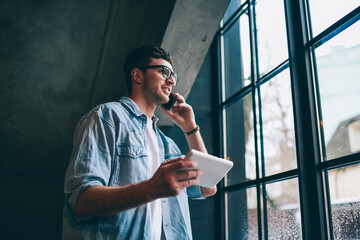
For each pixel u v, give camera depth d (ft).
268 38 9.75
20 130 12.72
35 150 13.20
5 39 11.27
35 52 11.66
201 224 10.74
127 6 10.93
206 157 3.26
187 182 3.13
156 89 4.87
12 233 12.42
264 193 8.90
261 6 10.32
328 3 7.73
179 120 5.45
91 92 12.76
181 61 10.46
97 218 3.54
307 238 7.00
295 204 7.72
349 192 6.45
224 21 12.70
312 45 8.07
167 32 9.91
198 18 9.75
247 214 9.62
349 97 6.74
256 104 9.82
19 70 11.79
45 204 13.15
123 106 4.50
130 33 11.43
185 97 11.30
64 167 13.73
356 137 6.48
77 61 12.05
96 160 3.68
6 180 12.91
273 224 8.37
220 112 11.89
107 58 11.87
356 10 6.79
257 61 10.16
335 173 6.87
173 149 5.32
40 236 12.73
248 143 10.10
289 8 8.77
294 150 7.98
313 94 7.82
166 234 4.25
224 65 12.30
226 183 11.02
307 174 7.43
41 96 12.44
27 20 11.23
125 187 3.20
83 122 4.01
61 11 11.24
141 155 4.14
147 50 5.11
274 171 8.64
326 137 7.29
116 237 3.54
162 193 3.04
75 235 3.47
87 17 11.35
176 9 9.43
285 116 8.48
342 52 7.09
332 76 7.32
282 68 8.91
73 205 3.31
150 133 4.74
